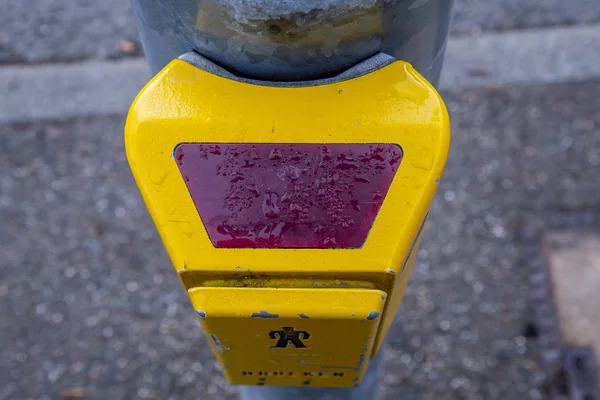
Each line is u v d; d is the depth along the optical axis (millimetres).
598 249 2992
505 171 3295
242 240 1067
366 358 1221
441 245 3076
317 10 1010
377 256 1051
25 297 3041
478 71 3656
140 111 1112
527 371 2736
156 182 1092
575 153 3334
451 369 2770
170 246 1075
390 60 1119
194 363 2850
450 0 1146
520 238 3076
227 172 1087
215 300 1068
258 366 1262
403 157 1074
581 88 3564
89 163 3471
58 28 3977
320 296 1058
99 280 3082
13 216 3295
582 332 2791
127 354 2879
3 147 3537
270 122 1097
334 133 1085
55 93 3719
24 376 2838
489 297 2926
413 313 2906
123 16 4027
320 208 1068
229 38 1077
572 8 3844
